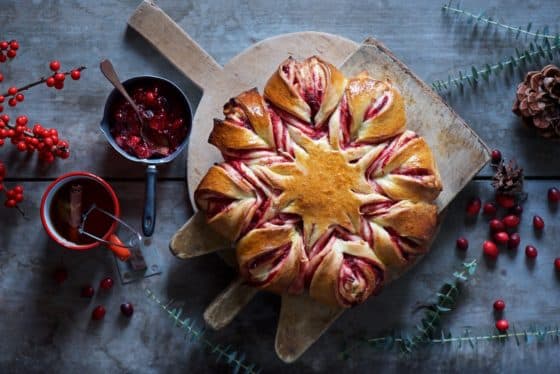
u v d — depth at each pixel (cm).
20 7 115
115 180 114
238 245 101
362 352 115
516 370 116
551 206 116
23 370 114
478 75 115
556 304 116
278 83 101
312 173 100
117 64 115
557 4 116
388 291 115
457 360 116
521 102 111
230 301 107
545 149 116
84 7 115
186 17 116
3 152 114
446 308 111
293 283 102
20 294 114
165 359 115
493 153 114
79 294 114
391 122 101
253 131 101
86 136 115
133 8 115
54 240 111
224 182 100
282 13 116
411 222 101
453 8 117
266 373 114
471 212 114
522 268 116
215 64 111
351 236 101
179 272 115
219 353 114
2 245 114
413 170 101
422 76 116
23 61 115
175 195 115
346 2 116
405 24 116
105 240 106
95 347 114
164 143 110
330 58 112
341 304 102
